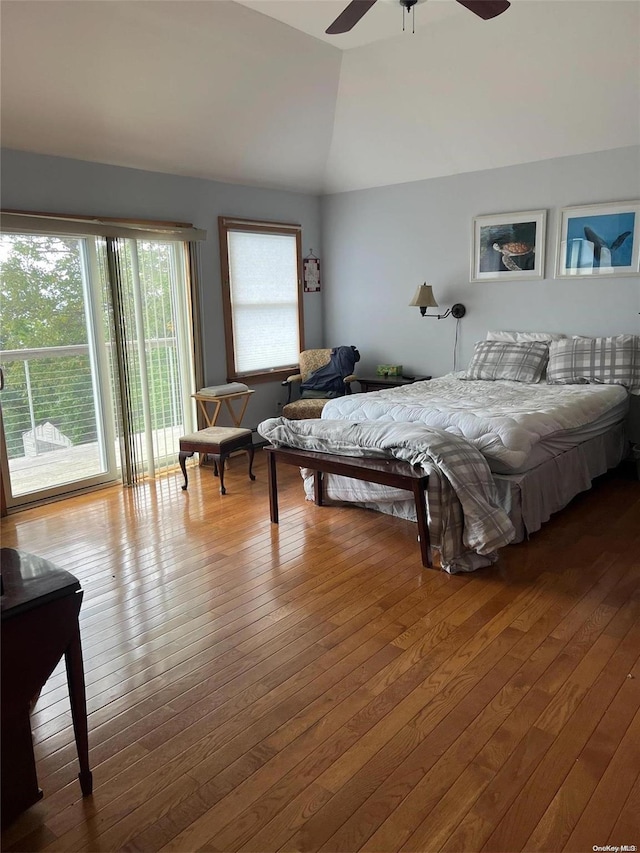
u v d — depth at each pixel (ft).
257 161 17.75
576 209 16.12
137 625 8.96
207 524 12.97
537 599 9.39
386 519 12.90
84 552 11.62
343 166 19.43
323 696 7.26
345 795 5.81
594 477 14.05
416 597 9.56
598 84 13.85
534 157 16.55
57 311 14.46
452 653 8.05
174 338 16.94
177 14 11.76
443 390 15.26
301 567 10.75
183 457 15.29
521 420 11.27
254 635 8.63
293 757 6.31
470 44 13.62
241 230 18.49
